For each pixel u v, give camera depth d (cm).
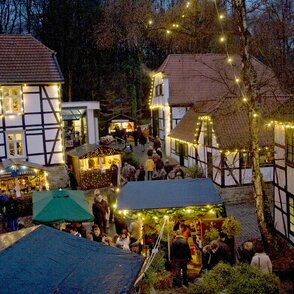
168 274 901
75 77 4050
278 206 1284
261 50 1279
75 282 407
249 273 730
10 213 1377
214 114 1703
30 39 2133
